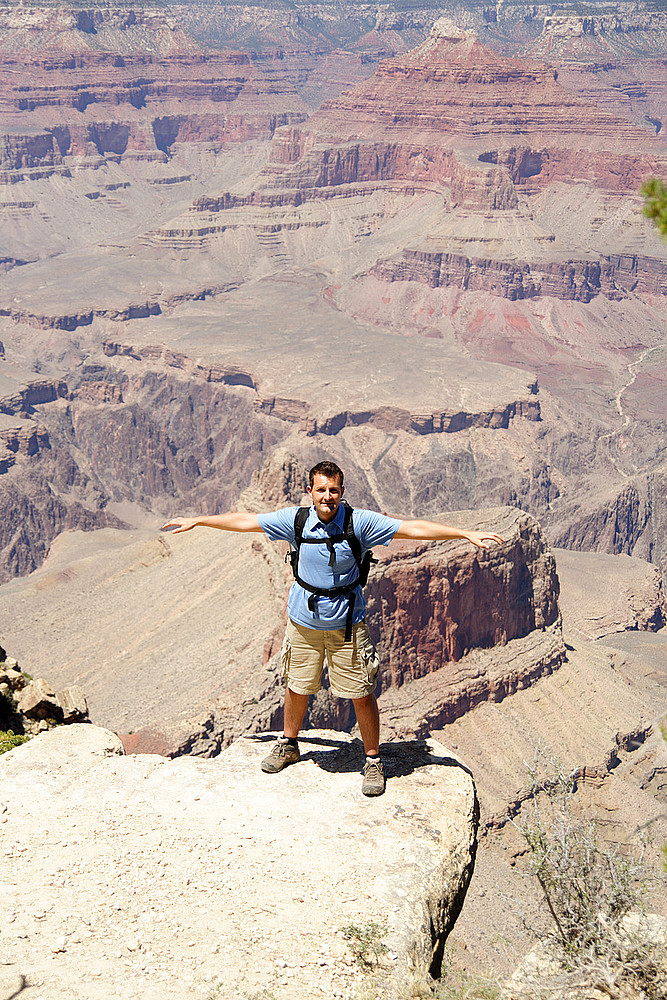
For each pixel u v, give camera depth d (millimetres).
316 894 8016
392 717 106125
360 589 9195
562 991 7734
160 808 9227
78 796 9461
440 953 8086
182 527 9180
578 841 8422
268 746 10367
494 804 100062
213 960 7250
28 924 7555
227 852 8523
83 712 21531
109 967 7129
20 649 125500
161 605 126875
